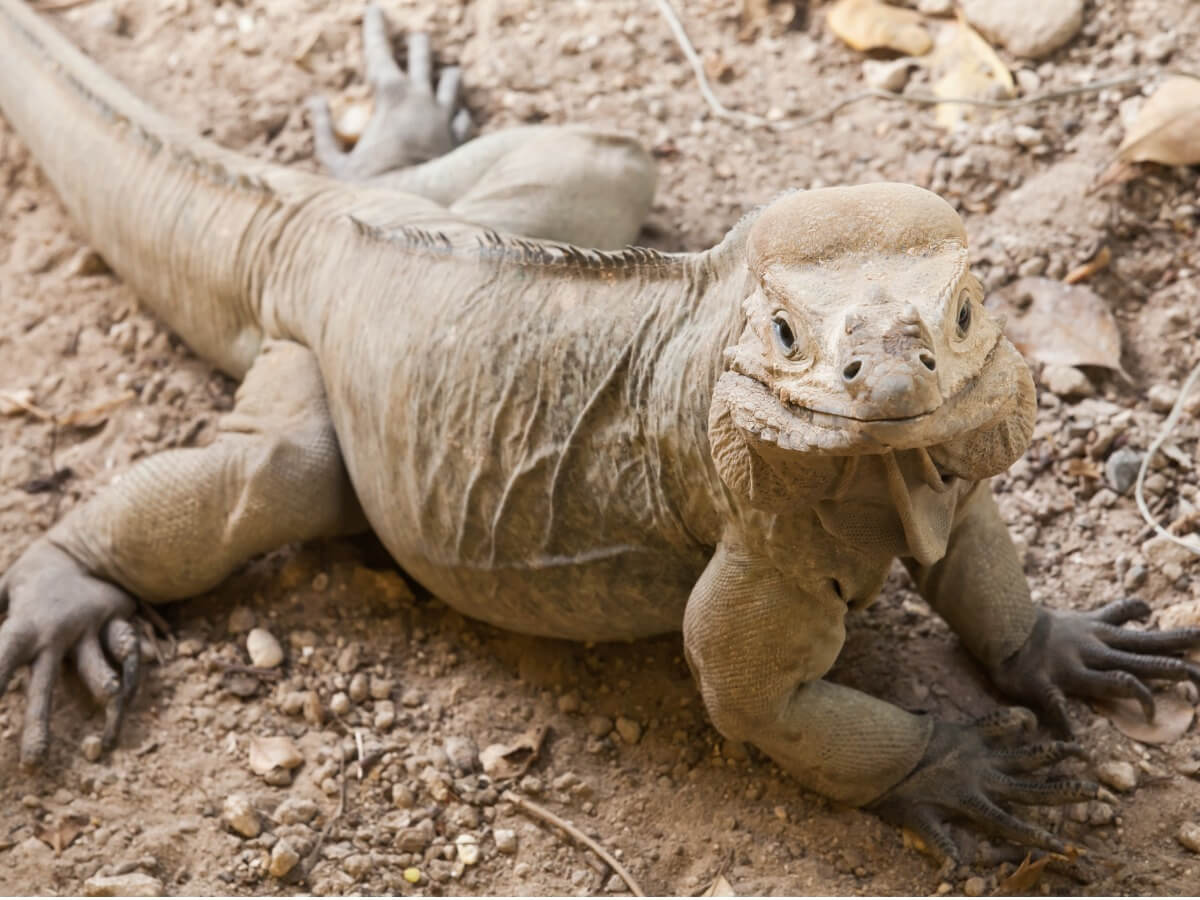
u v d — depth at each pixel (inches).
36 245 219.8
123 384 199.8
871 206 107.0
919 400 94.1
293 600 170.4
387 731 156.9
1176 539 158.9
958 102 201.6
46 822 148.5
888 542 116.0
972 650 153.6
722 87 228.2
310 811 147.7
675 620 145.6
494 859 144.8
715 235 207.3
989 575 147.1
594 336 136.0
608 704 157.8
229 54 243.6
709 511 129.5
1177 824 139.3
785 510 112.2
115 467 189.6
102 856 144.5
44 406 197.6
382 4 247.6
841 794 141.6
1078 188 197.6
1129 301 189.8
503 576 150.1
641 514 136.2
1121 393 180.5
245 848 144.8
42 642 159.6
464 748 153.9
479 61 236.7
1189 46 210.5
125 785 151.4
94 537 165.3
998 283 191.3
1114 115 206.1
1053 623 152.5
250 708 159.2
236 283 182.4
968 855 138.6
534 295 142.6
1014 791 139.6
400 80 224.4
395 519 157.6
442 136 218.7
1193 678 147.5
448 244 153.9
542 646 163.9
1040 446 175.5
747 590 127.5
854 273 104.6
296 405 166.4
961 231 108.2
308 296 171.3
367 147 215.3
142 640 165.2
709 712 139.0
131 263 199.0
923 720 141.6
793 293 104.0
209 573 165.9
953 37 223.3
